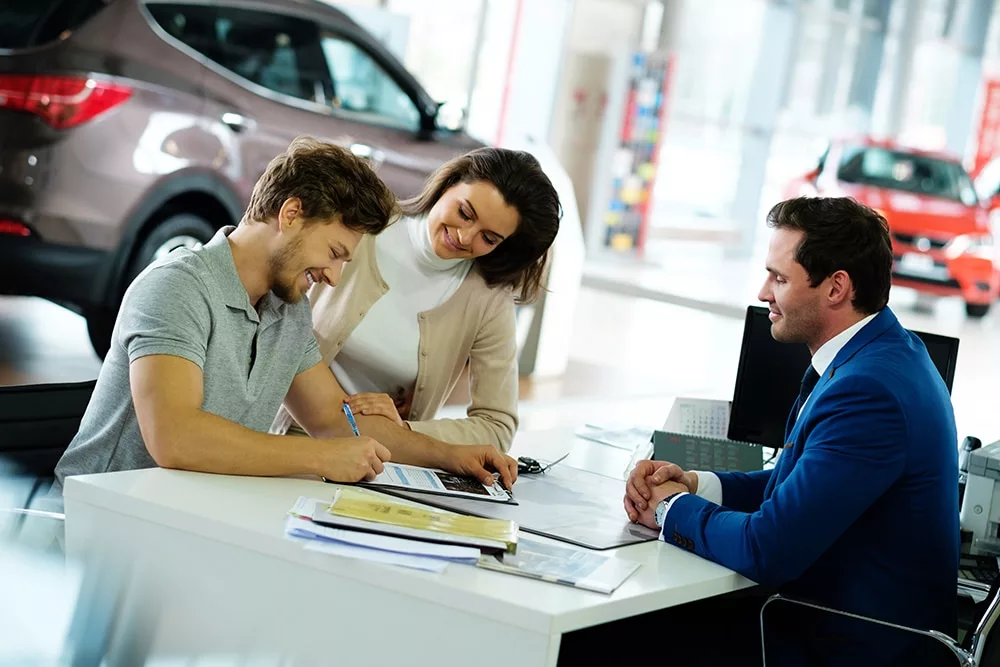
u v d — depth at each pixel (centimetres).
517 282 258
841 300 209
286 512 176
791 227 213
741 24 1488
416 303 255
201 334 198
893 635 200
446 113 584
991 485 242
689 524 198
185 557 171
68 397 220
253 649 168
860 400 197
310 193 199
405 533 168
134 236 462
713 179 1526
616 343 780
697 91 1476
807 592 205
